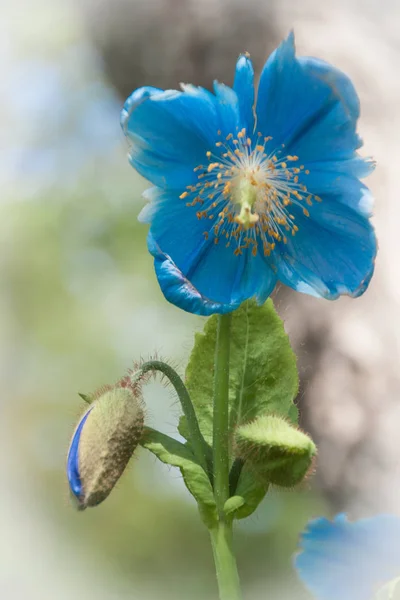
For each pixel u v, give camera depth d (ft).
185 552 5.24
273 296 2.90
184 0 3.20
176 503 5.40
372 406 2.83
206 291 1.79
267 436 1.70
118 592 5.06
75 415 1.82
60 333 6.47
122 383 1.81
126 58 3.48
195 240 1.81
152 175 1.80
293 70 1.76
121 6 3.39
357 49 2.95
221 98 1.80
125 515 5.35
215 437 1.73
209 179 1.81
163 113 1.79
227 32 3.17
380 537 1.67
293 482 1.71
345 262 1.78
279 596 2.94
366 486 2.86
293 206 1.81
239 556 3.93
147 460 5.39
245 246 1.82
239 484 1.74
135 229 6.30
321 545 1.68
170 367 1.78
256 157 1.81
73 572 5.09
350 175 1.77
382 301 2.81
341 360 2.83
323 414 2.86
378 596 1.65
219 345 1.75
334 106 1.77
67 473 1.76
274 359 1.82
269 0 3.11
